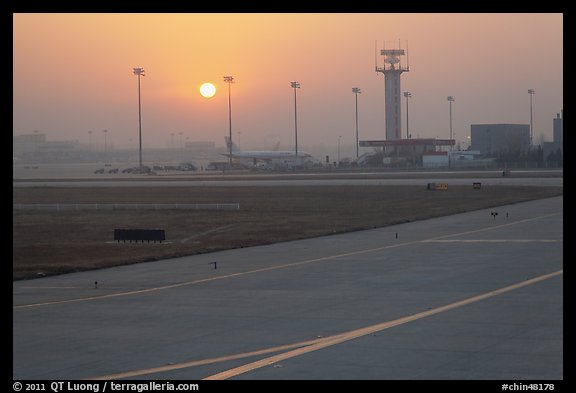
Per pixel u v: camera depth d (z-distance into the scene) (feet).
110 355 70.23
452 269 123.24
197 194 385.50
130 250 167.02
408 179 507.71
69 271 135.44
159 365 66.03
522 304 90.38
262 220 237.66
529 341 71.00
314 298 99.25
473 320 81.51
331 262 137.28
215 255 154.71
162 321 86.43
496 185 411.75
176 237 194.49
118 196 381.81
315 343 72.74
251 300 99.14
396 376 60.03
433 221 224.12
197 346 73.05
